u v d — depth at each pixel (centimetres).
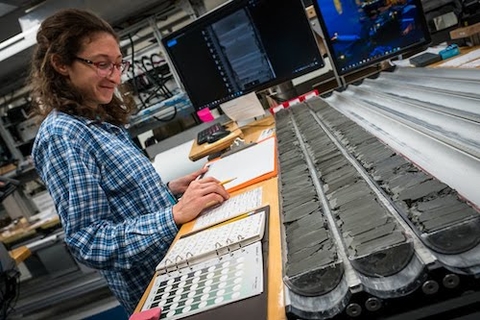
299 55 157
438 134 75
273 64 162
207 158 162
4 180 194
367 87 146
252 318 44
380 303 40
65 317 282
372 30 141
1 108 274
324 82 188
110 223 95
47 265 276
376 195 56
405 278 40
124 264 90
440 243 40
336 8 140
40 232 262
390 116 97
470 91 89
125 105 141
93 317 268
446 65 124
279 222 66
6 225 300
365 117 109
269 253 58
